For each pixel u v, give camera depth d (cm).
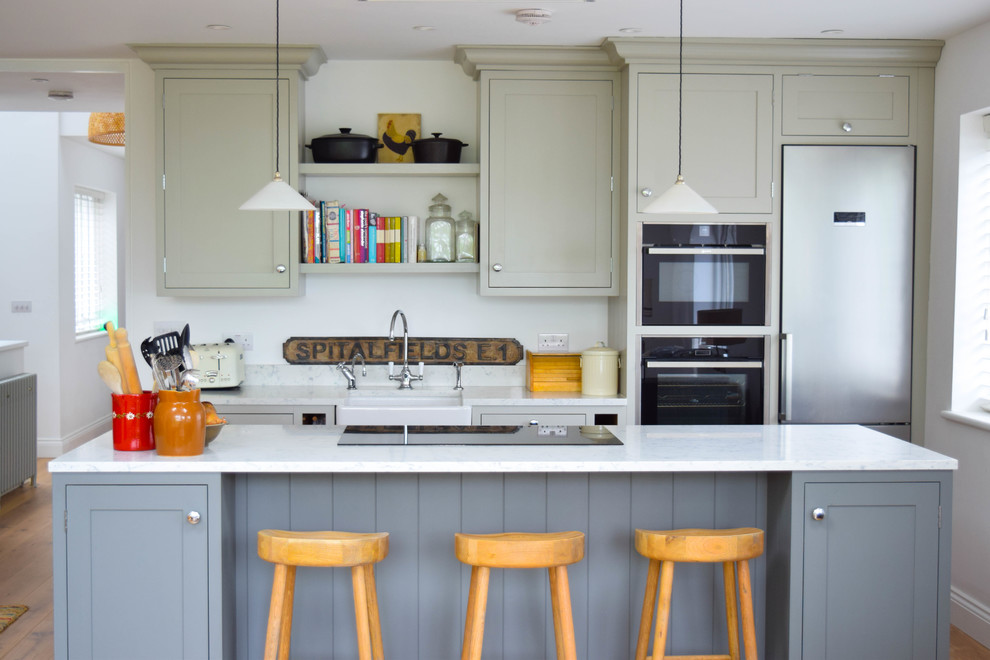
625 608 303
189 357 286
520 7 375
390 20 398
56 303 723
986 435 384
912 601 283
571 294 455
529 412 438
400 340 489
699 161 434
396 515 297
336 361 488
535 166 452
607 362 448
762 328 437
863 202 435
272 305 487
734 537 259
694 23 398
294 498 295
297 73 449
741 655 300
